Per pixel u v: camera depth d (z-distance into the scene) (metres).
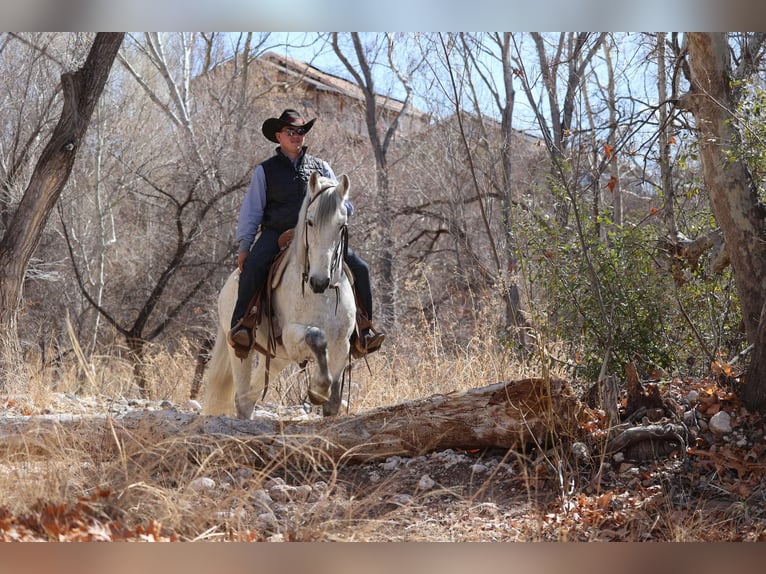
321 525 4.73
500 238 17.89
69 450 5.46
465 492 5.50
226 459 5.50
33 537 4.07
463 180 20.17
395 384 9.53
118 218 19.97
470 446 5.97
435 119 20.27
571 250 7.85
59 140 11.15
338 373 6.45
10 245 10.98
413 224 21.58
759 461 5.50
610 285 7.70
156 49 20.19
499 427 5.79
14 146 16.81
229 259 16.50
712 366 6.65
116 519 4.51
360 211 19.16
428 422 5.90
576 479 5.51
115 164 19.05
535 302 8.59
